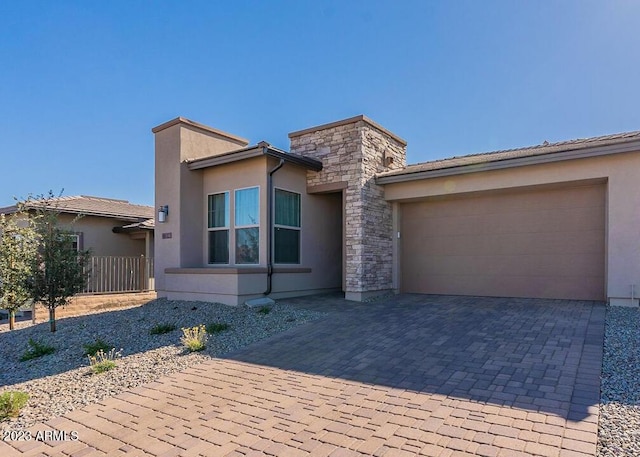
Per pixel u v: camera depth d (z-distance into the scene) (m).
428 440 3.79
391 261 12.14
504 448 3.55
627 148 8.44
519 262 10.51
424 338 6.97
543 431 3.79
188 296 11.20
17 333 9.33
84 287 9.56
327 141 11.93
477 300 10.29
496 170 10.14
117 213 16.41
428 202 11.95
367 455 3.62
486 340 6.63
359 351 6.55
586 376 4.97
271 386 5.42
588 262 9.63
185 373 6.11
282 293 11.29
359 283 10.91
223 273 10.38
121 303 12.42
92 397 5.41
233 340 7.60
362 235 11.02
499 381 5.00
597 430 3.74
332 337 7.40
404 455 3.57
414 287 12.09
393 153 12.91
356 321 8.43
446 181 11.02
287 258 11.56
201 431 4.30
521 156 9.61
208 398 5.17
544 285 10.14
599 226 9.54
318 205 12.66
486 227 11.02
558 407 4.23
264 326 8.36
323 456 3.66
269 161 10.98
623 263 8.68
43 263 8.93
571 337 6.50
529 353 5.89
